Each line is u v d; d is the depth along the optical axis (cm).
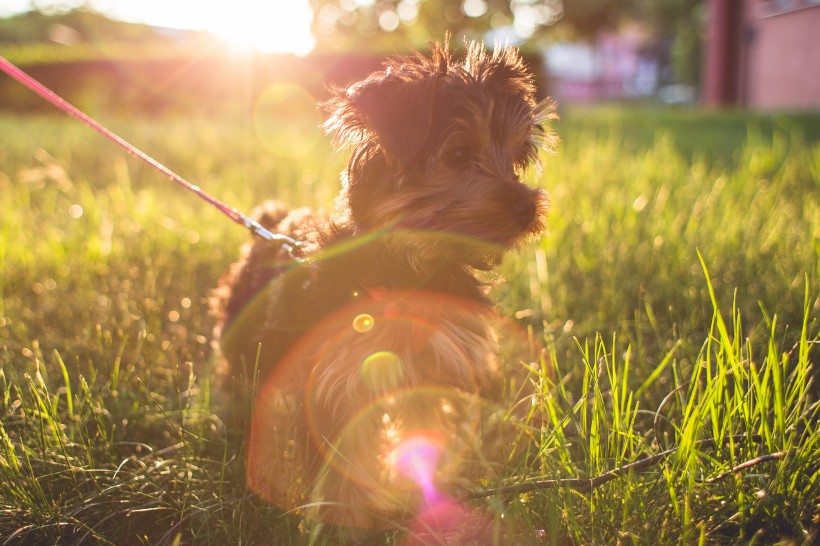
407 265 64
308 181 156
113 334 86
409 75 66
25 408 66
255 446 69
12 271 106
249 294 79
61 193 167
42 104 474
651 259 97
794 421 59
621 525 56
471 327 68
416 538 60
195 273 109
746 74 551
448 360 65
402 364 64
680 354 74
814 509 57
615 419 59
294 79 415
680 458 56
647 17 999
